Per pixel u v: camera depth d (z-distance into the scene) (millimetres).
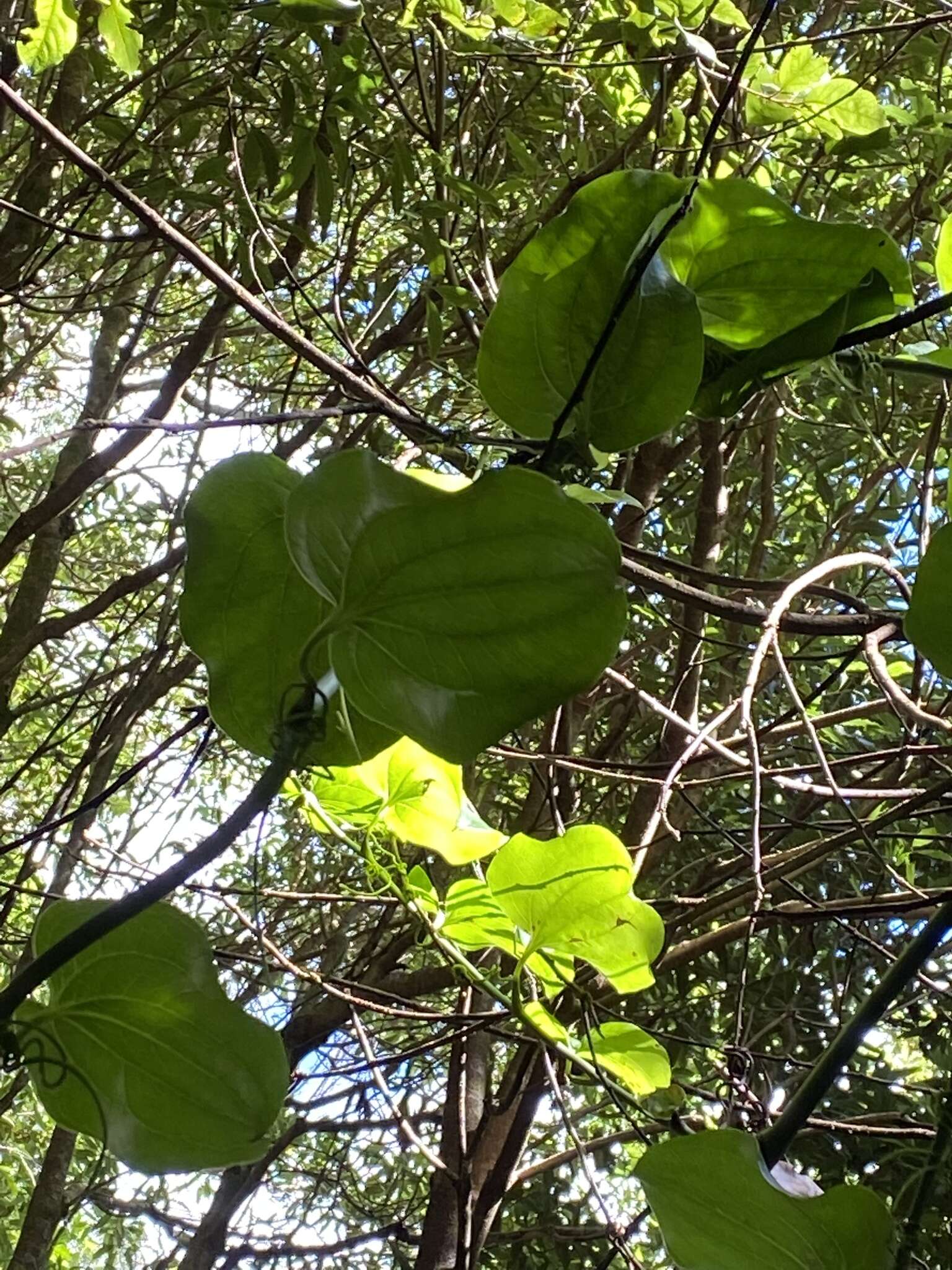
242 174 1642
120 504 3402
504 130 2139
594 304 679
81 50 2176
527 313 683
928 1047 1985
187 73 2289
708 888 2125
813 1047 2168
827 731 2361
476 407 2354
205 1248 2111
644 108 2086
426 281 2139
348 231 2412
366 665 583
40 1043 625
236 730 673
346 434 2287
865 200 2223
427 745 585
